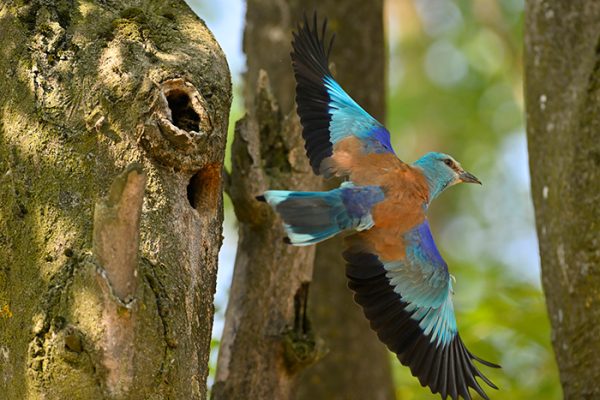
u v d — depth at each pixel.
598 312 13.23
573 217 13.41
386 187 10.66
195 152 9.98
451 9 27.92
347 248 10.60
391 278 10.59
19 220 9.70
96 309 8.86
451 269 22.25
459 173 11.82
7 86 10.18
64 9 10.48
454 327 11.02
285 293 13.05
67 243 9.45
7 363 9.36
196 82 10.21
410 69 28.17
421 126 27.62
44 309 9.12
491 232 26.83
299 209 10.07
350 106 11.52
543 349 18.05
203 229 10.20
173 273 9.62
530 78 14.39
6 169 9.92
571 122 13.57
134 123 9.84
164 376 9.21
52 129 9.89
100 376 8.84
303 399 17.16
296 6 17.95
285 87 17.55
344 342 17.41
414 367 10.52
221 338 13.27
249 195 12.75
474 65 27.23
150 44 10.30
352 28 18.09
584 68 13.57
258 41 18.06
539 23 14.19
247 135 12.83
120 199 8.46
